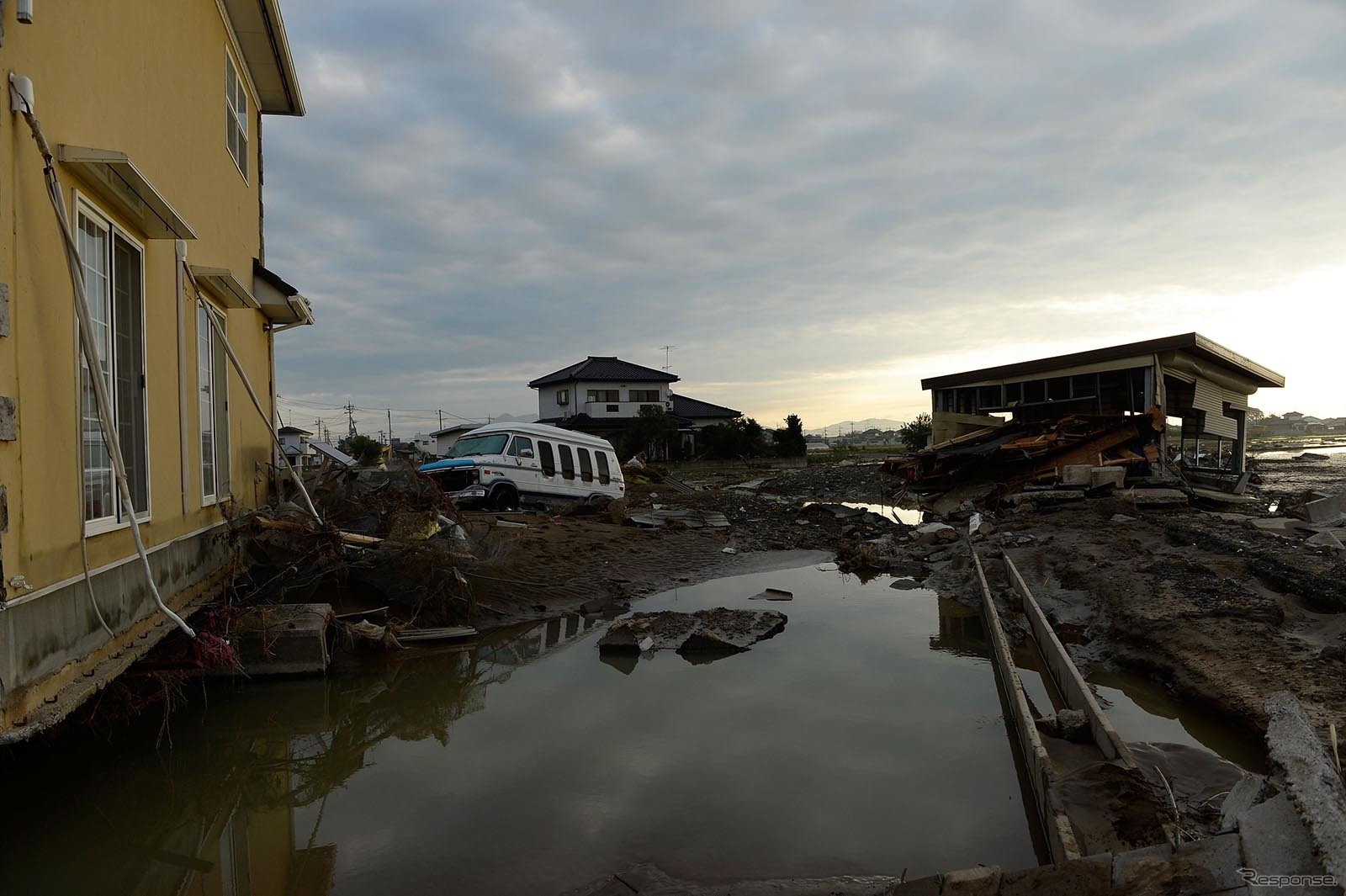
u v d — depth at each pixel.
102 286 5.05
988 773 5.34
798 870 4.17
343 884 4.16
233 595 7.80
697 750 5.85
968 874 3.29
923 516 20.25
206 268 7.39
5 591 3.53
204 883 4.31
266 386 11.53
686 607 10.74
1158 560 10.21
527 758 5.78
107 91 5.16
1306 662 6.27
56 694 4.06
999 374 24.23
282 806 5.18
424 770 5.63
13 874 4.46
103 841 4.82
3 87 3.66
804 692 7.11
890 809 4.86
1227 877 2.88
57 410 4.20
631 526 16.77
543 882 4.14
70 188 4.49
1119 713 6.33
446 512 10.91
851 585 12.38
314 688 7.46
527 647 8.88
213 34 8.55
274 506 10.09
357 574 9.48
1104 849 3.83
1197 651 6.96
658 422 50.88
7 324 3.61
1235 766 5.06
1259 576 8.89
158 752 6.07
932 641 8.81
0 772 5.16
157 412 6.10
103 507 4.89
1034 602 8.94
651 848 4.45
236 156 9.92
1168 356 19.41
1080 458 19.22
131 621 5.26
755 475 44.16
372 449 40.72
